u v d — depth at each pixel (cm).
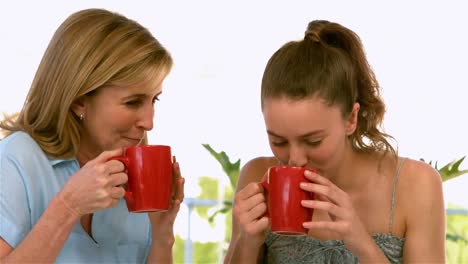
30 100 149
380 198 154
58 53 143
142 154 134
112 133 144
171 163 140
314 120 132
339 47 149
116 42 139
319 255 155
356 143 157
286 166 134
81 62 140
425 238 149
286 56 138
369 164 157
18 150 140
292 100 132
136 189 135
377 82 154
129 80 138
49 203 136
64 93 142
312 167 141
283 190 134
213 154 326
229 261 152
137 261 159
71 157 148
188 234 418
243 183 165
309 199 135
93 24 142
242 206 140
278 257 159
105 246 152
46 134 148
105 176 126
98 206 126
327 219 160
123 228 156
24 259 124
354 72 144
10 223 133
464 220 381
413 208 151
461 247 374
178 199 150
